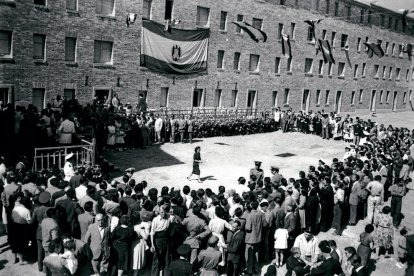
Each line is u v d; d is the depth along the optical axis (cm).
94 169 1578
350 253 956
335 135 3259
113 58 2945
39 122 1755
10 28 2430
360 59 5112
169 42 3225
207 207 1162
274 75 4116
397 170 1934
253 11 3803
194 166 1836
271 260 1203
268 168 2247
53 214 945
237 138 3098
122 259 926
